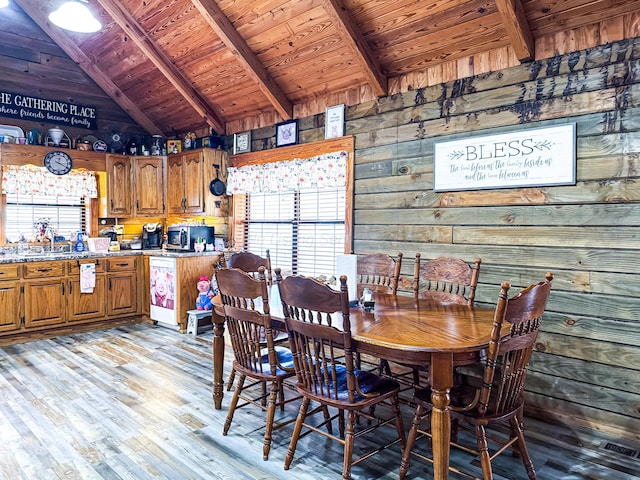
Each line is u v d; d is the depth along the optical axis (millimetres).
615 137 2609
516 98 3008
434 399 1887
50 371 3648
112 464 2275
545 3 2703
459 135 3305
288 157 4602
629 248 2564
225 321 2893
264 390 2957
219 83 4805
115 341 4570
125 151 5730
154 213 5723
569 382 2779
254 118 5043
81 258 4930
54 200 5418
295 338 2217
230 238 5457
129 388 3283
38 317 4621
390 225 3740
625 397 2576
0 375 3553
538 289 1938
